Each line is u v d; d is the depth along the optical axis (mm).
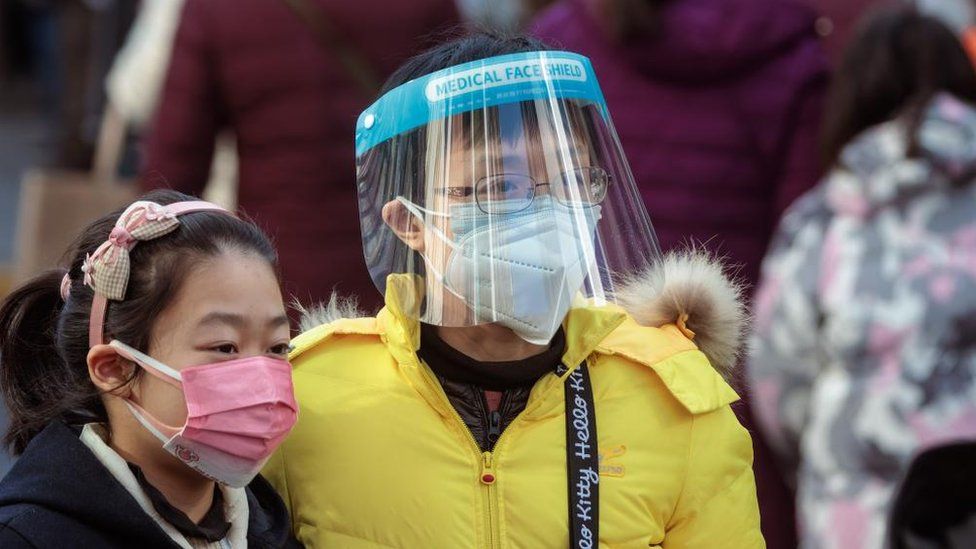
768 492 9398
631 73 9195
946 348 8039
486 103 5125
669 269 5559
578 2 9359
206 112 9617
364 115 5402
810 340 8523
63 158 16578
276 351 4938
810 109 9305
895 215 8250
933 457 5734
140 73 12141
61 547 4637
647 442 5297
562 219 5141
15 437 5191
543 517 5152
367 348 5445
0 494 4781
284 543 5090
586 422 5262
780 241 8688
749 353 6234
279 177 9547
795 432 8672
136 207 4906
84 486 4734
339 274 9531
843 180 8430
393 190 5277
